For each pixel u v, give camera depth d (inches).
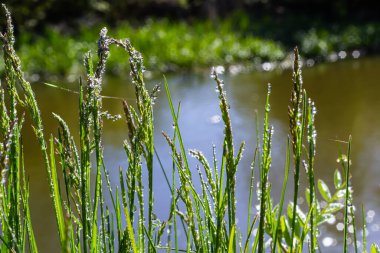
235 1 615.2
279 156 214.4
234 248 42.4
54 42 475.5
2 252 41.9
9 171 42.3
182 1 600.7
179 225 154.3
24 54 458.0
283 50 497.7
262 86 363.3
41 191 195.5
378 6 601.6
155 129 260.2
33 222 171.3
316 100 320.2
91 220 40.9
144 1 586.9
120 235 44.6
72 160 41.1
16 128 41.6
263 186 36.6
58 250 151.4
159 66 446.6
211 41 500.4
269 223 45.8
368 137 239.6
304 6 609.3
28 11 527.2
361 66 423.2
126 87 375.6
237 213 166.2
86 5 563.2
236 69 450.0
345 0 599.8
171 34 510.9
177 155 43.2
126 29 497.4
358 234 157.2
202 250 44.4
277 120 268.5
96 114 38.4
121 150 224.4
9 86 40.7
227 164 38.1
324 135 250.8
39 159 226.5
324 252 148.3
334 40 510.6
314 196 46.0
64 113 300.5
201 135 245.3
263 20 577.3
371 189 186.1
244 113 287.0
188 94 343.9
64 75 421.4
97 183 40.0
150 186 41.0
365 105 295.7
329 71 411.8
